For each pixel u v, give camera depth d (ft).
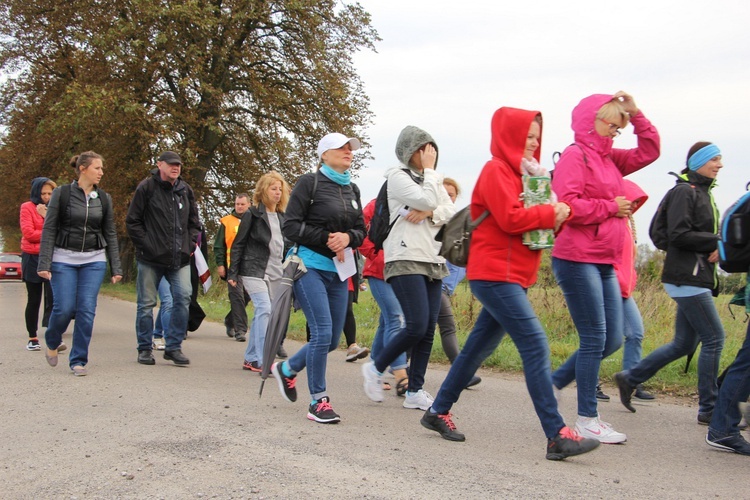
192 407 17.62
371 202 21.36
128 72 75.20
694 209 16.87
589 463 13.56
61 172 83.82
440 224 17.34
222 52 78.54
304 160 86.58
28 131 90.74
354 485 11.73
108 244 23.43
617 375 18.51
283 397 19.17
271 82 84.74
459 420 17.17
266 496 11.17
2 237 157.99
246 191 88.17
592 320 14.97
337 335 17.29
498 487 11.78
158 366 24.59
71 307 22.39
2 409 17.22
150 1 71.00
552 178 15.40
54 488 11.54
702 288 16.85
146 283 24.80
